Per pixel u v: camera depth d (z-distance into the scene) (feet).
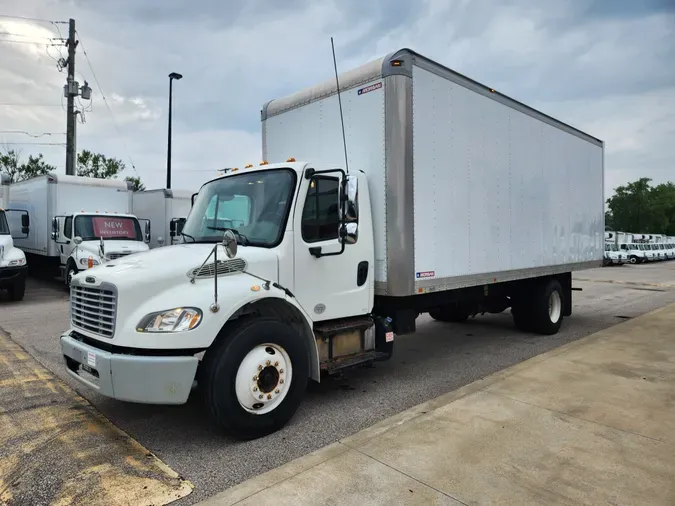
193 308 12.42
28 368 20.65
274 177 15.83
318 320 15.74
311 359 15.24
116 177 102.37
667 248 142.41
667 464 11.45
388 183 17.10
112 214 47.96
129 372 11.98
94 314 13.29
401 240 17.08
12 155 98.12
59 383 18.54
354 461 11.73
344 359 16.44
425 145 17.95
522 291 28.09
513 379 17.99
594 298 46.06
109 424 14.67
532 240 25.25
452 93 19.39
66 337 14.30
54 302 40.73
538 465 11.44
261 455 12.66
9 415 15.33
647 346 23.27
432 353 24.23
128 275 12.76
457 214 19.76
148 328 12.11
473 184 20.72
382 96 17.16
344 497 10.21
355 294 16.83
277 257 14.57
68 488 10.91
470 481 10.77
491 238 21.99
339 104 17.75
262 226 15.34
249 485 10.71
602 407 15.10
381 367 21.54
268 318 13.92
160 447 13.16
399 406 16.40
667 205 265.95
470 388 17.03
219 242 15.58
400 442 12.73
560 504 9.87
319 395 17.57
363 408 16.21
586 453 12.02
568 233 29.01
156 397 12.01
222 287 13.12
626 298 45.98
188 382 12.19
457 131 19.72
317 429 14.38
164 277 12.76
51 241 49.11
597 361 20.48
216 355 12.85
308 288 15.39
